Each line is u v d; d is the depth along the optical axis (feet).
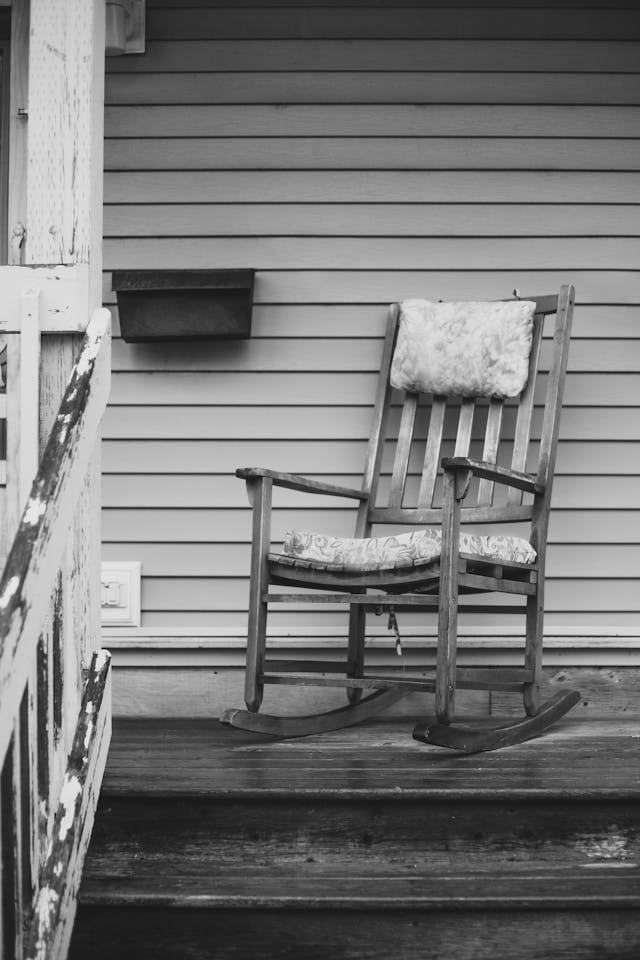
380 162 10.87
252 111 10.91
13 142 10.64
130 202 10.84
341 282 10.84
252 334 10.80
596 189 10.85
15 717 5.12
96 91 7.13
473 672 8.83
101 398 6.72
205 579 10.66
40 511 5.62
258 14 10.94
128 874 6.78
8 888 5.64
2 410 7.02
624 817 6.91
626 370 10.75
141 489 10.71
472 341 9.97
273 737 9.02
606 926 6.27
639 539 10.66
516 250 10.82
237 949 6.33
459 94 10.91
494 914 6.29
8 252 10.64
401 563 8.41
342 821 6.89
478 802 6.85
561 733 9.17
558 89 10.90
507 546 8.95
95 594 7.13
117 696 10.46
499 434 10.26
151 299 10.53
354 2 10.95
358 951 6.29
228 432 10.77
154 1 10.94
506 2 10.94
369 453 10.27
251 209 10.85
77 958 6.36
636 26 10.93
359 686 8.84
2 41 10.97
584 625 10.58
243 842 6.89
